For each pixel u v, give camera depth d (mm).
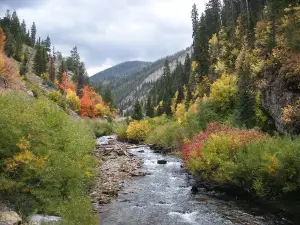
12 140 11125
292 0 24484
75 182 12266
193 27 86750
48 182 11117
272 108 19141
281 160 11359
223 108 28500
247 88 25781
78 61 139500
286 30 20469
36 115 13500
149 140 35750
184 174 19250
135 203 13195
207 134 18656
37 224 8664
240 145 14867
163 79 125938
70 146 14016
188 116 33438
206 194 14703
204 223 10773
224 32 49500
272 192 11945
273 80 19188
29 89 44312
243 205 12867
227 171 13773
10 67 45469
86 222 8977
